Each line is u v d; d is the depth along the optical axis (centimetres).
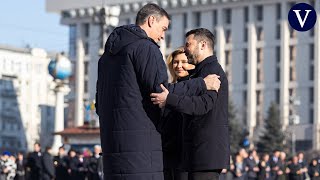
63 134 4644
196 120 921
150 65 782
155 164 787
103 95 812
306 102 13125
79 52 14712
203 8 13900
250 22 13612
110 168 793
